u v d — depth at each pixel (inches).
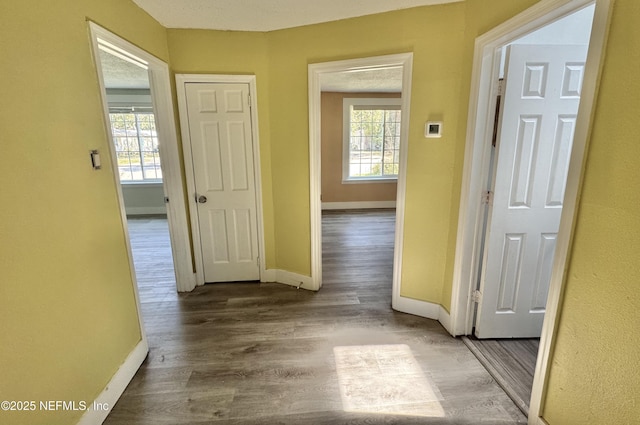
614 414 43.6
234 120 110.3
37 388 48.2
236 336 90.0
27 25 47.1
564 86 71.8
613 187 41.8
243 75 105.7
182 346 85.8
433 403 66.5
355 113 247.0
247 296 113.5
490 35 67.7
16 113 45.0
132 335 75.7
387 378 73.5
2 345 42.6
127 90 220.5
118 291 70.4
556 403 54.2
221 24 97.0
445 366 77.4
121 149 231.1
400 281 100.9
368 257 152.4
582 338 48.2
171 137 105.3
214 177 114.7
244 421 62.7
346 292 116.6
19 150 45.4
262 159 114.2
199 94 106.7
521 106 72.7
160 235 187.6
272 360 80.0
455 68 80.6
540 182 76.7
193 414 64.4
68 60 55.9
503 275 82.6
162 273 134.3
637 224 39.0
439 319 96.0
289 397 68.4
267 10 85.9
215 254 121.7
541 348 56.1
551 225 79.2
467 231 82.1
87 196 60.5
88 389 59.6
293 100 104.7
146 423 62.5
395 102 242.5
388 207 259.4
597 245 44.7
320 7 83.8
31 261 47.3
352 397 68.2
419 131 88.0
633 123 38.8
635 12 37.9
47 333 50.2
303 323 96.4
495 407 65.4
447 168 86.7
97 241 63.4
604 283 43.9
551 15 53.9
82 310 58.5
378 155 255.4
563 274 50.7
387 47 87.4
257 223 120.0
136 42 81.4
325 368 77.0
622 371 42.1
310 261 116.2
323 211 248.1
